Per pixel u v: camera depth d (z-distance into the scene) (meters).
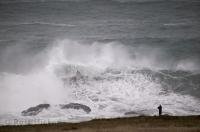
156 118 125.88
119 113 141.88
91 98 155.00
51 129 112.56
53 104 150.00
